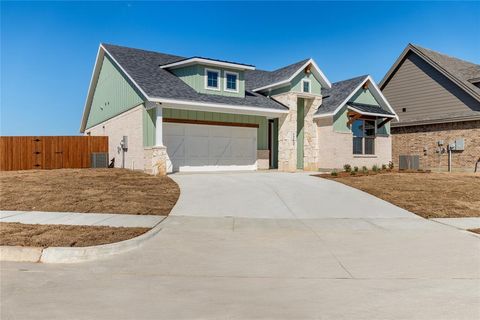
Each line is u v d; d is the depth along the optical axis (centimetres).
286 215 1041
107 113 2373
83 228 838
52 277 575
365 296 497
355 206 1152
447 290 518
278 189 1395
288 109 2120
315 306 465
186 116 1969
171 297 495
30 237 752
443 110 2367
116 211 1043
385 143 2325
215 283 549
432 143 2408
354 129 2236
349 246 749
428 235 842
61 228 834
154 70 2045
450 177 1669
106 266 627
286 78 2102
